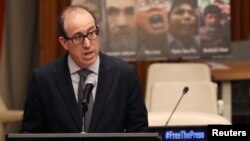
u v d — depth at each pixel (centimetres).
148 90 762
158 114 529
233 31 962
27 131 449
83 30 413
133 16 877
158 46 888
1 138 739
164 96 663
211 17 898
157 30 885
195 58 903
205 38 902
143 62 914
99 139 305
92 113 434
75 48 420
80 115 435
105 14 869
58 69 454
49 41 853
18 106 912
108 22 870
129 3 873
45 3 848
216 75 823
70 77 448
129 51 882
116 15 871
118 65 458
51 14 851
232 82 886
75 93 445
